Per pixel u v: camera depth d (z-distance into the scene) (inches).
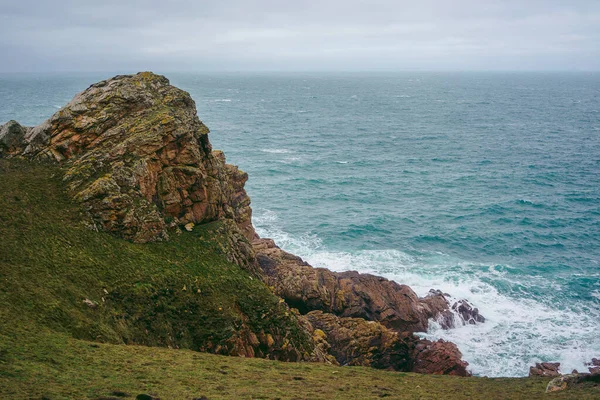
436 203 5098.4
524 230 4340.6
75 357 1435.8
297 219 4557.1
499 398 1529.3
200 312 2046.0
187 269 2234.3
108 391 1232.2
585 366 2527.1
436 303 2925.7
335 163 6845.5
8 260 1793.8
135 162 2453.2
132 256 2155.5
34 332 1513.3
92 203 2251.5
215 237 2586.1
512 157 7214.6
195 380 1423.5
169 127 2615.7
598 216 4680.1
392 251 3875.5
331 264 3599.9
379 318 2741.1
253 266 2783.0
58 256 1935.3
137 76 2920.8
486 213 4776.1
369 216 4658.0
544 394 1560.0
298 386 1491.1
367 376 1782.7
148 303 1951.3
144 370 1444.4
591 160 6919.3
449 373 2449.6
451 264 3661.4
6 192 2148.1
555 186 5659.5
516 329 2849.4
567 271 3582.7
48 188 2281.0
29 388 1182.9
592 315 3019.2
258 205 4928.6
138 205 2348.7
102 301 1838.1
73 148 2529.5
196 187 2669.8
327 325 2556.6
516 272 3548.2
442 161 7022.6
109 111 2664.9
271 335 2117.4
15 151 2502.5
